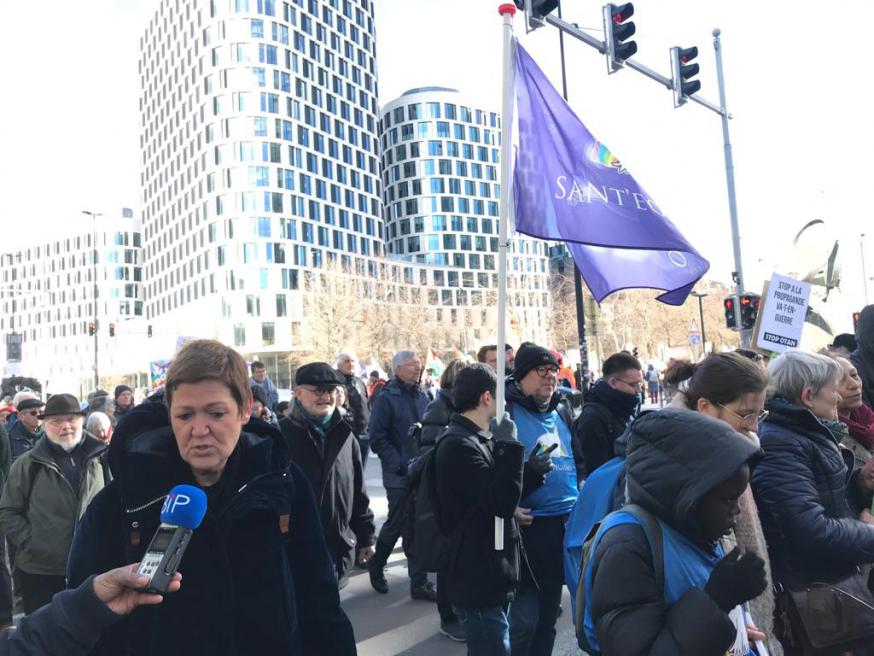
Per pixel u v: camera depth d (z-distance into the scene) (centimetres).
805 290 606
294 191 7631
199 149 7712
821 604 263
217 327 7275
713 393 247
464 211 10681
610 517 192
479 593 321
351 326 6388
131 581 144
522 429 412
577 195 459
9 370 2336
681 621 162
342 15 8625
